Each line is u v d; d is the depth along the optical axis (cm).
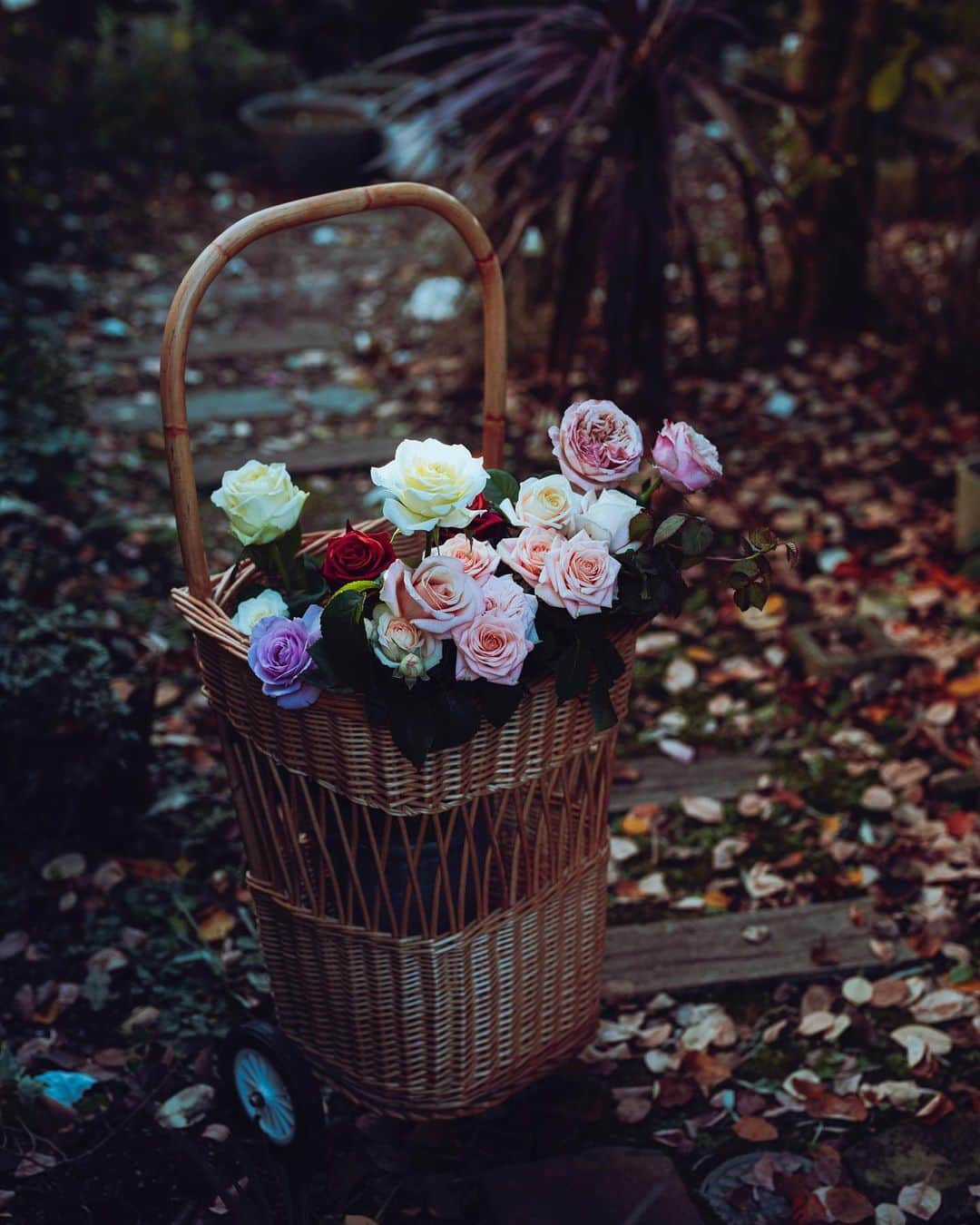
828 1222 201
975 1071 227
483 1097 204
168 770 298
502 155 428
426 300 559
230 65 774
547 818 191
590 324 529
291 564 190
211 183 717
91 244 617
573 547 165
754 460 436
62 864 268
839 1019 236
